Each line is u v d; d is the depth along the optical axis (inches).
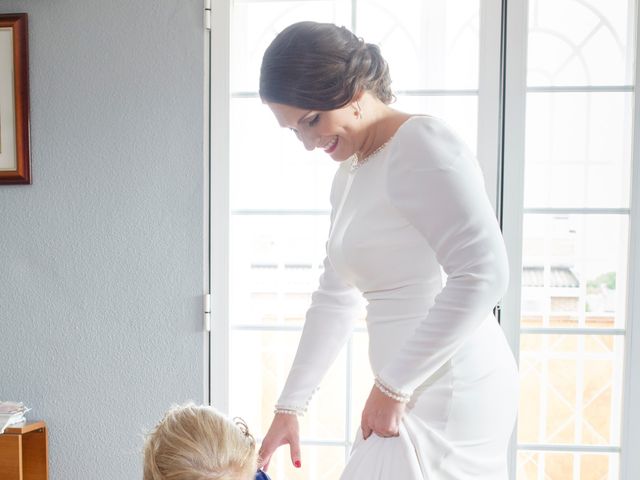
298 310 78.0
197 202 76.0
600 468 76.3
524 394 76.5
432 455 41.8
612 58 73.0
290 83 40.5
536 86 73.7
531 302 75.6
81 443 79.1
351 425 77.6
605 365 75.5
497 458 45.4
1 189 77.7
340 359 77.3
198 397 77.5
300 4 74.9
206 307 76.6
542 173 74.4
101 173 76.6
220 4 74.4
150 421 78.2
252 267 78.0
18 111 75.6
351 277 47.6
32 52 76.0
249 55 76.0
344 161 49.4
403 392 39.6
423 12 73.2
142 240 76.8
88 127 76.3
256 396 79.0
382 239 43.3
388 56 73.9
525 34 72.2
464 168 40.1
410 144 41.1
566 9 72.9
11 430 74.3
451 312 38.4
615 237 74.4
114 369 78.2
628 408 74.8
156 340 77.5
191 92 75.2
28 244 78.0
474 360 43.3
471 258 38.5
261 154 76.9
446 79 73.5
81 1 75.2
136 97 75.6
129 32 75.2
